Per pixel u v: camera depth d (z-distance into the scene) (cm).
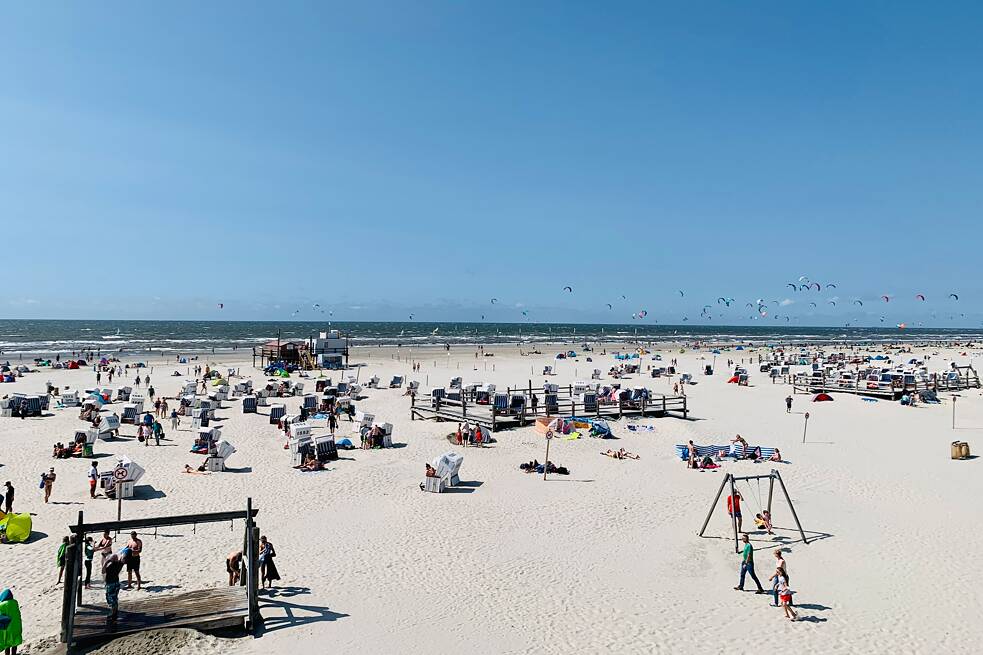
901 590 1466
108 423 3119
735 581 1515
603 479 2420
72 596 1147
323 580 1488
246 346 10712
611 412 3722
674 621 1309
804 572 1569
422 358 8688
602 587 1473
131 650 1136
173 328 19712
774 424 3644
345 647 1184
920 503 2141
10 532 1689
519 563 1608
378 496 2172
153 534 1781
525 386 5572
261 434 3262
